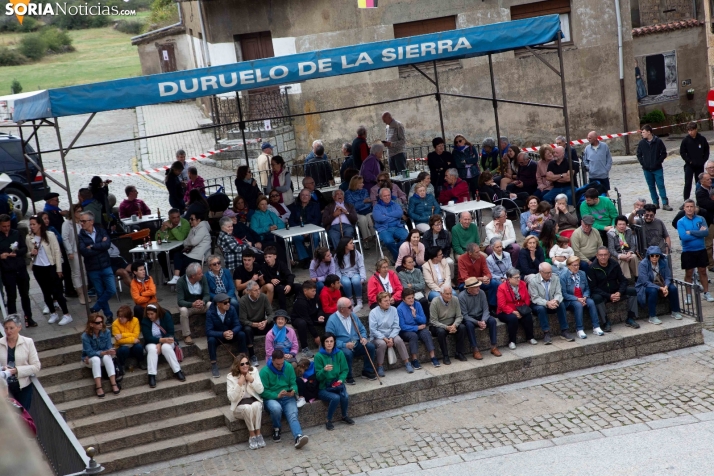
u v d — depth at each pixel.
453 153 16.19
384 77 22.66
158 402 10.80
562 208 13.59
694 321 12.14
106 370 10.75
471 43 12.34
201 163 24.31
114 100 10.69
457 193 14.88
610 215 13.62
